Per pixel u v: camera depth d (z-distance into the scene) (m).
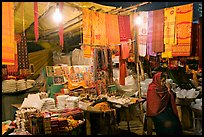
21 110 4.11
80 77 5.84
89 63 6.25
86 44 5.02
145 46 5.59
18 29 5.26
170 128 4.33
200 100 4.65
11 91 5.23
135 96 5.93
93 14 5.17
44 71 5.60
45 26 5.54
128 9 5.60
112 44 5.53
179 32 4.90
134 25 5.75
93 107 4.34
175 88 5.36
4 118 5.14
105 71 5.39
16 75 5.53
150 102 4.53
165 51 5.22
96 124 5.27
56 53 6.45
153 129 5.30
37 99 4.50
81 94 5.28
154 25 5.35
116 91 5.84
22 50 5.55
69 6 4.77
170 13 5.05
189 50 4.75
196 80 5.35
